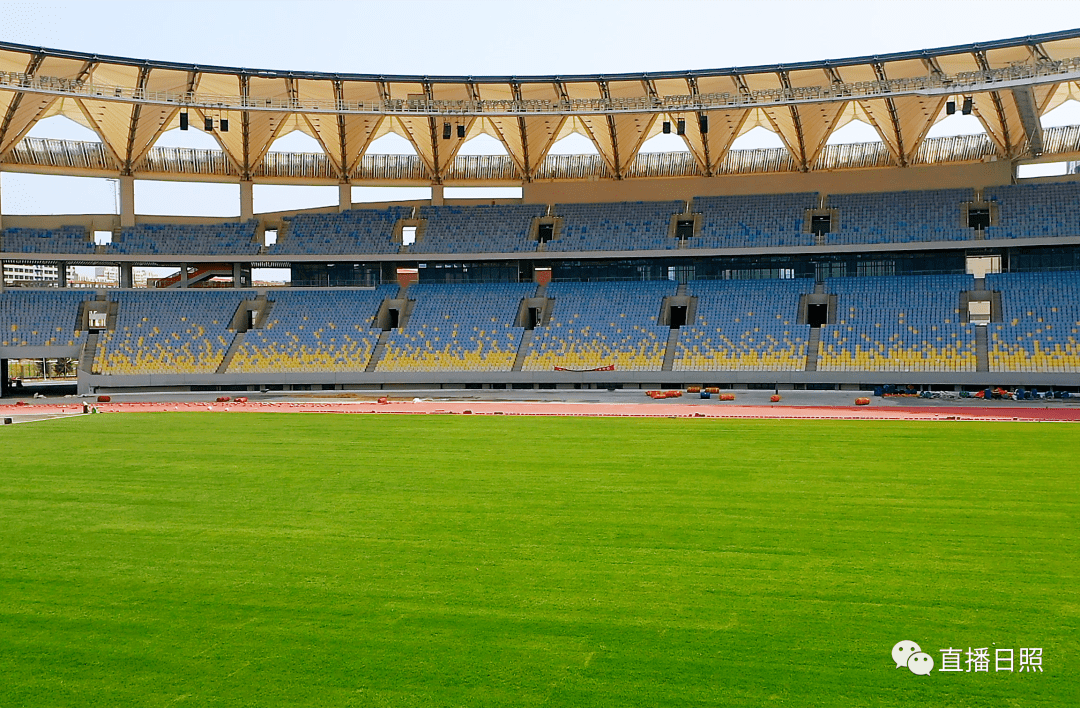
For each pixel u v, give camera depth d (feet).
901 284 216.95
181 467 95.86
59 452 108.06
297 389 219.41
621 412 155.84
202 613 48.85
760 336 209.67
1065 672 40.50
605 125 230.48
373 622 47.24
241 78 205.77
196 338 227.61
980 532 63.82
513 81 207.51
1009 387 184.65
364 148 241.14
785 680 40.06
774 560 57.41
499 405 171.53
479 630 46.01
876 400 174.60
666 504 74.33
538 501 76.02
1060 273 208.33
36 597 51.75
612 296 233.55
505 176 255.70
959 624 46.03
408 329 229.25
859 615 47.44
